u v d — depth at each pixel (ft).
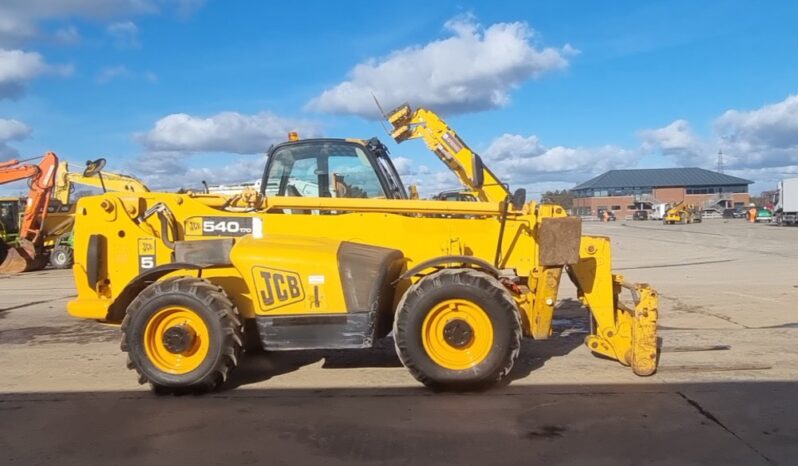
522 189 20.89
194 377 17.83
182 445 14.52
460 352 17.97
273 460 13.64
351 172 22.74
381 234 20.43
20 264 64.75
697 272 51.11
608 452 13.82
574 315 31.22
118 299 19.51
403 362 17.95
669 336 25.17
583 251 20.18
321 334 18.26
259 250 18.47
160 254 20.38
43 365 22.04
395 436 14.89
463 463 13.37
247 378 19.99
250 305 18.97
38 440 14.88
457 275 17.89
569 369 20.42
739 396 17.40
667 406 16.66
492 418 15.97
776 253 71.41
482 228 20.54
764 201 276.00
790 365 20.53
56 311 35.09
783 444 14.15
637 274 50.08
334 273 18.24
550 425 15.43
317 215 20.45
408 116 26.48
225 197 20.45
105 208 20.34
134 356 18.02
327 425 15.67
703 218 255.29
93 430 15.51
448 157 25.98
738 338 24.72
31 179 66.23
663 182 364.99
